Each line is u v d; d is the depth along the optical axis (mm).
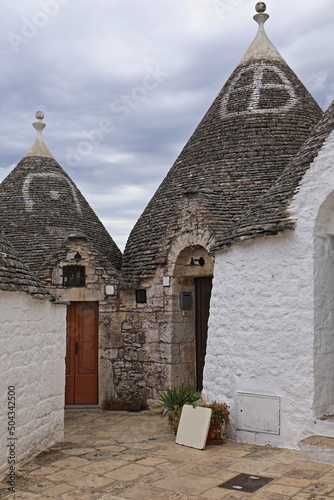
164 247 11281
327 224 7488
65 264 11891
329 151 7289
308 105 12836
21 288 6840
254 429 7594
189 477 6168
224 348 8336
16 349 6793
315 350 7141
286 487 5719
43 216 13914
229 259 8359
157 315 11312
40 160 15398
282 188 7973
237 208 10672
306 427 7062
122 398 11453
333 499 5336
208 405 7938
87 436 8641
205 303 11352
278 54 13664
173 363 10953
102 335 11742
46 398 7793
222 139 12250
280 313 7469
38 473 6461
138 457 7082
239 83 13219
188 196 10906
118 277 11836
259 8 13969
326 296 7387
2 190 14773
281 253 7547
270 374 7500
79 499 5555
